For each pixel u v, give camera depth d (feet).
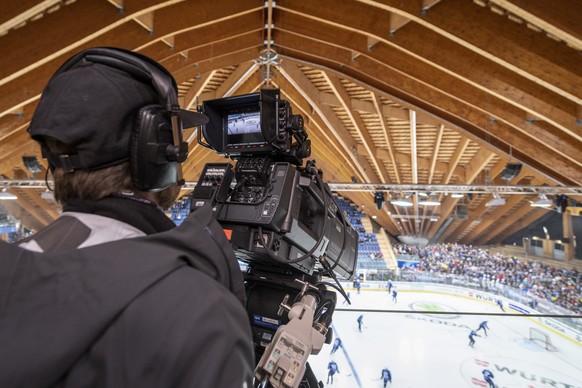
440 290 41.09
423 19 10.82
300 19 15.44
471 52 12.75
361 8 12.83
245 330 1.35
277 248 3.81
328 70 18.28
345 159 36.19
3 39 11.20
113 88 1.52
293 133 3.96
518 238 75.05
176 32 12.90
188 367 1.10
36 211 44.75
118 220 1.48
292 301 3.88
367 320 26.68
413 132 23.39
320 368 20.70
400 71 14.96
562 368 21.16
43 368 1.04
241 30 15.61
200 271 1.40
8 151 20.40
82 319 1.09
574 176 17.03
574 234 58.80
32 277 1.16
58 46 11.16
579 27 8.47
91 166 1.47
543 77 10.62
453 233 76.95
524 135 17.17
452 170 32.22
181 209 56.13
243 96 4.10
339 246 4.90
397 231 82.89
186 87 22.66
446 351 22.63
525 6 8.73
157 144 1.63
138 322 1.13
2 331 1.08
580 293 45.73
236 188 4.06
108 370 1.09
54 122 1.43
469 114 17.01
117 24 11.08
